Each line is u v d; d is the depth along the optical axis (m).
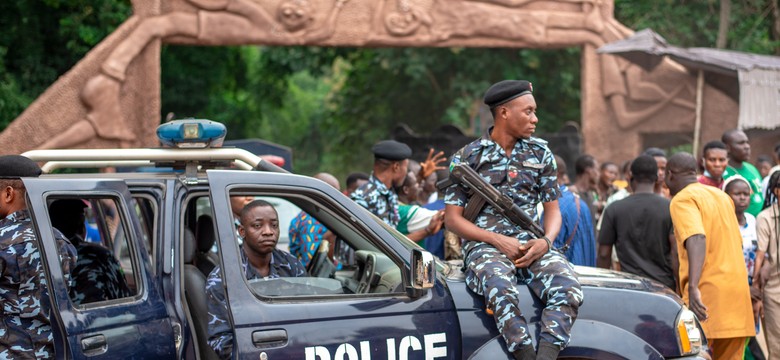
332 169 34.56
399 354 4.07
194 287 4.23
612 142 15.22
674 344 4.42
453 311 4.23
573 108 22.56
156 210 4.03
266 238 4.37
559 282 4.25
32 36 17.12
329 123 27.05
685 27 19.69
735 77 14.21
